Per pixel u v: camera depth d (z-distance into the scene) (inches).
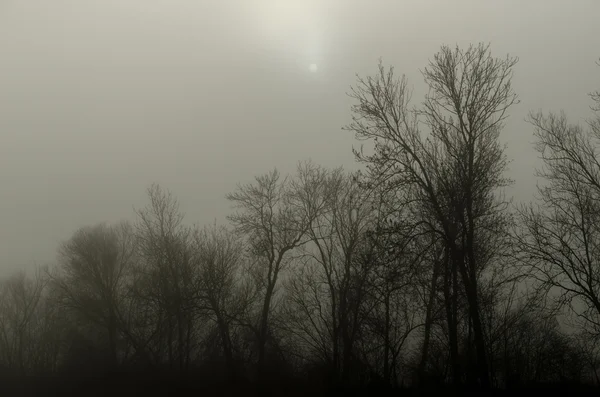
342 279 1640.0
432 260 1342.3
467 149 1337.4
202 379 1646.2
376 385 1427.2
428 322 1424.7
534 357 1381.6
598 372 1375.5
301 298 1659.7
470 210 1306.6
